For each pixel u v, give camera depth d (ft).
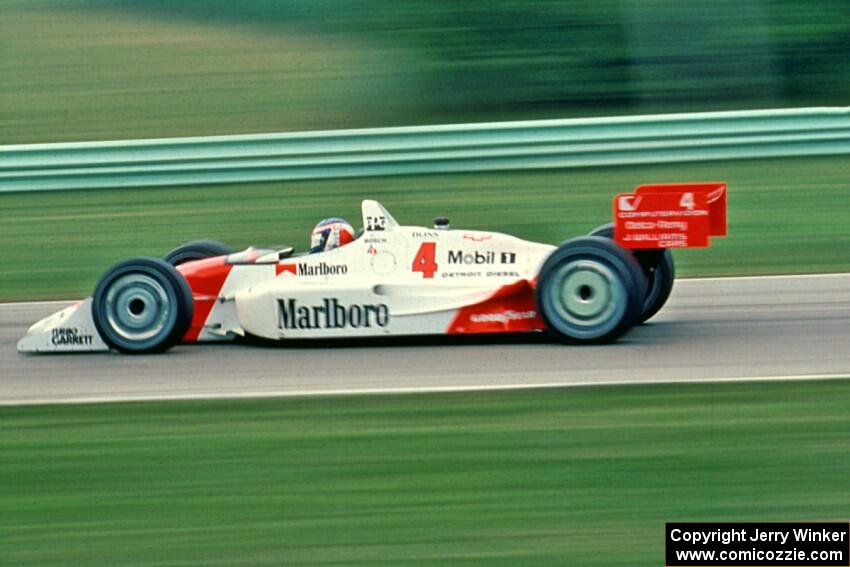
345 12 248.32
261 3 262.67
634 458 63.00
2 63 234.17
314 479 62.13
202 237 134.92
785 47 201.05
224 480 62.54
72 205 152.97
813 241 123.44
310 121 197.77
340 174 145.18
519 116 197.47
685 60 198.39
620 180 146.61
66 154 146.61
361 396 73.87
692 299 101.09
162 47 244.01
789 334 86.53
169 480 62.80
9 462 66.18
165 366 83.20
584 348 82.74
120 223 143.13
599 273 79.92
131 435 69.15
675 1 199.62
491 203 141.38
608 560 53.16
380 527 56.80
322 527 57.11
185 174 146.10
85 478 63.62
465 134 144.87
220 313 87.92
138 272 85.25
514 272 83.41
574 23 205.67
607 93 201.67
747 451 63.36
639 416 68.54
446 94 205.26
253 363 83.10
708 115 144.05
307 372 79.97
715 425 66.90
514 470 62.18
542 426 67.56
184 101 211.00
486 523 56.95
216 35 250.98
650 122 144.56
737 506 57.41
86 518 59.06
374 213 85.56
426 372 78.43
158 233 137.80
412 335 87.86
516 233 129.08
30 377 82.43
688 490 59.31
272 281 86.79
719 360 79.20
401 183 153.07
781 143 144.05
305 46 238.27
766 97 198.18
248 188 156.15
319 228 88.07
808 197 138.10
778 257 118.01
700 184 82.23
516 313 82.48
